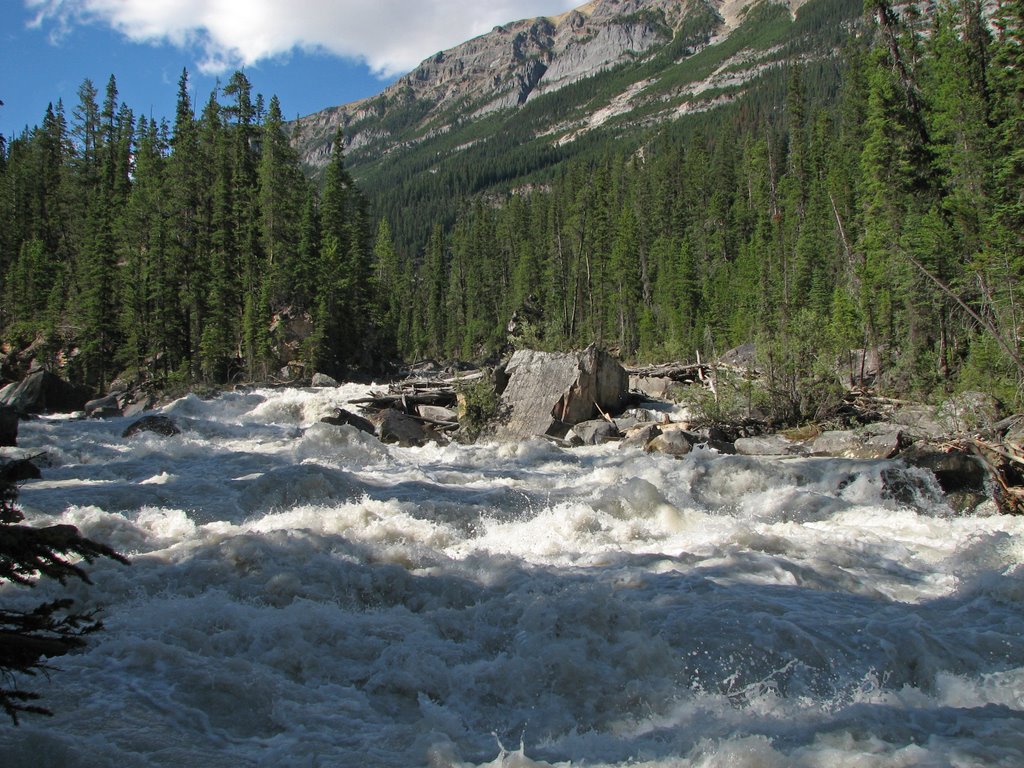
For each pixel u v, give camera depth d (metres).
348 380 53.22
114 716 4.52
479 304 96.12
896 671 5.51
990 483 12.02
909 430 17.28
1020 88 25.94
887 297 28.81
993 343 18.36
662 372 29.02
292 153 58.78
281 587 7.19
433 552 8.80
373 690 5.20
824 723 4.54
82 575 3.81
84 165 70.69
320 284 51.84
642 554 8.67
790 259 55.22
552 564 8.43
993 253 21.72
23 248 62.41
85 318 52.09
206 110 63.25
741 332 52.38
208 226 55.44
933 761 3.90
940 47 29.36
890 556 8.80
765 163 84.44
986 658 5.71
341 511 10.63
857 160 56.50
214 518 11.19
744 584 7.48
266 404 28.52
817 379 20.89
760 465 13.45
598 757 4.23
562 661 5.48
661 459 15.25
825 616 6.52
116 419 29.91
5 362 53.72
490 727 4.76
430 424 24.16
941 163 28.25
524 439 21.64
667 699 5.05
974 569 8.02
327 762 4.07
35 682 4.95
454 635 6.27
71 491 12.64
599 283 75.31
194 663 5.35
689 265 66.94
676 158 103.50
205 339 46.62
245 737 4.43
